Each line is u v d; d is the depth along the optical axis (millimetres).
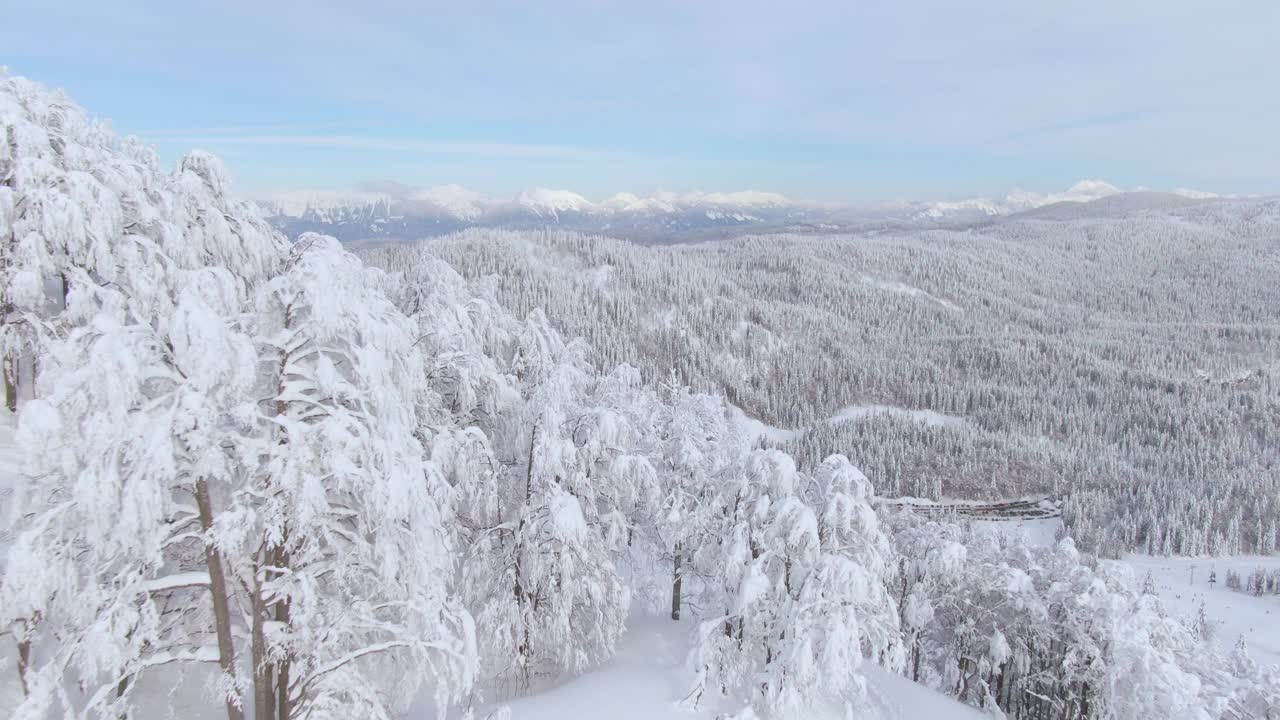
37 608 7715
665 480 18875
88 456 7598
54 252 13039
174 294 13055
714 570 19031
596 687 15477
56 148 14258
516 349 18922
